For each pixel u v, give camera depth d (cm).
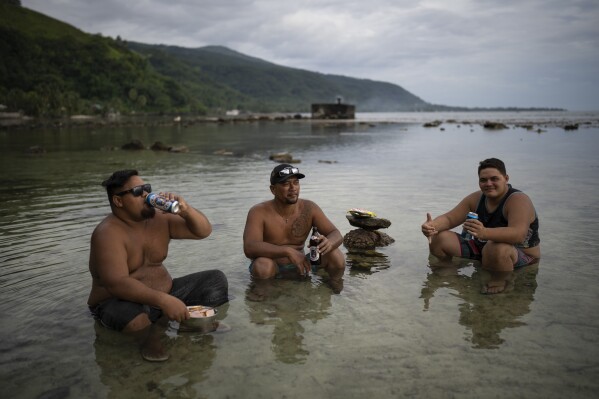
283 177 496
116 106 17650
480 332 362
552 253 550
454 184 1037
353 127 4497
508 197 513
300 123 5706
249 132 3619
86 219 728
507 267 499
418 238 630
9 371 316
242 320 394
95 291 398
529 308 407
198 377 306
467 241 550
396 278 491
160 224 418
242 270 516
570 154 1705
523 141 2405
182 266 521
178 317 369
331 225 536
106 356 337
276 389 290
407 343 346
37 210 796
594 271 492
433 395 280
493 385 290
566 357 323
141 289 372
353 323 383
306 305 424
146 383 300
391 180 1095
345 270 520
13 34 19188
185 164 1485
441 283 474
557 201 834
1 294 441
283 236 528
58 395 288
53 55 19800
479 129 3844
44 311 409
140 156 1786
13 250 569
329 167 1359
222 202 845
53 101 13750
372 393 283
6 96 13612
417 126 4725
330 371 309
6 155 1870
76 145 2409
